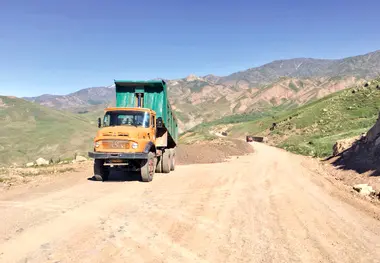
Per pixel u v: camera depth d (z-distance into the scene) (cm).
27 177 1293
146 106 1543
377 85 9031
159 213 746
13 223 634
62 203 822
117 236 572
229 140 4688
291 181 1386
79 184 1160
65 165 1806
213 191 1066
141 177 1295
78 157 2175
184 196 962
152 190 1052
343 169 1772
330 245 575
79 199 877
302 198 995
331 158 2488
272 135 10100
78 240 544
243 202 907
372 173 1383
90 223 646
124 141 1188
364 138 2022
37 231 587
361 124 6475
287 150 5256
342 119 7694
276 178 1476
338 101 9525
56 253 486
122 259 474
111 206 800
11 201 841
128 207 795
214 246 548
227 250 532
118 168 1251
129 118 1300
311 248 555
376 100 8094
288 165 2267
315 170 1938
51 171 1505
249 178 1445
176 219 702
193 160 2536
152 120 1352
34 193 966
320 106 10062
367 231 672
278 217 755
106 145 1195
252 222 704
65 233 579
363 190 1141
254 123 16675
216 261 485
